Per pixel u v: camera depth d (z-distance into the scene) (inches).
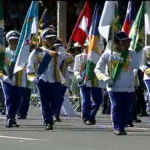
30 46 997.8
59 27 1606.8
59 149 770.2
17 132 942.4
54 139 865.5
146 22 1010.7
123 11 1722.4
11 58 986.7
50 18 1872.5
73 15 1918.1
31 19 990.4
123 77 888.3
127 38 884.0
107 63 893.2
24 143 820.6
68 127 1034.7
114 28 918.4
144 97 1293.1
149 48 1024.9
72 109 1288.1
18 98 995.3
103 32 915.4
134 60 895.1
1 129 980.6
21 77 981.8
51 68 960.3
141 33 996.6
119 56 887.7
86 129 1005.8
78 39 1132.5
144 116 1285.7
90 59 1079.0
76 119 1209.4
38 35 1085.8
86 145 808.9
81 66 1100.5
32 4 992.9
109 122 1145.4
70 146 798.5
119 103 900.0
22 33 986.7
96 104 1090.7
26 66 976.3
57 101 981.2
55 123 1109.7
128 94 901.8
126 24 1089.4
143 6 1008.9
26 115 1176.2
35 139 861.8
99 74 890.7
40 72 953.5
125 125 932.0
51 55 957.2
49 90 966.4
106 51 900.6
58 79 966.4
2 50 984.3
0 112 1299.2
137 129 1012.5
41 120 1152.2
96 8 1085.1
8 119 1004.6
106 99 1337.4
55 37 970.1
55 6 1871.3
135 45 982.4
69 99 1341.0
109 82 884.6
